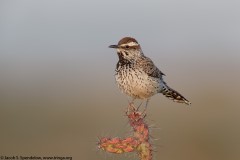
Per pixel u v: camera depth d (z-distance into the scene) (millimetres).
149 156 9742
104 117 20625
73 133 18875
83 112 21109
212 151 18391
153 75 11969
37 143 17828
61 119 20156
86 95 23453
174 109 21234
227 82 23781
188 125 19859
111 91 24172
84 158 16953
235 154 18500
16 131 18906
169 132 19250
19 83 23562
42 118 20109
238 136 19406
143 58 12008
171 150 18234
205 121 20188
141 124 9773
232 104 21469
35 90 23125
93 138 17859
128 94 12031
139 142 9711
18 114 20422
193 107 21141
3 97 21656
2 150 17203
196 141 18969
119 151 9672
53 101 22047
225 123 19953
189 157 18422
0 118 19719
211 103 21734
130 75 11742
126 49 11945
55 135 18656
